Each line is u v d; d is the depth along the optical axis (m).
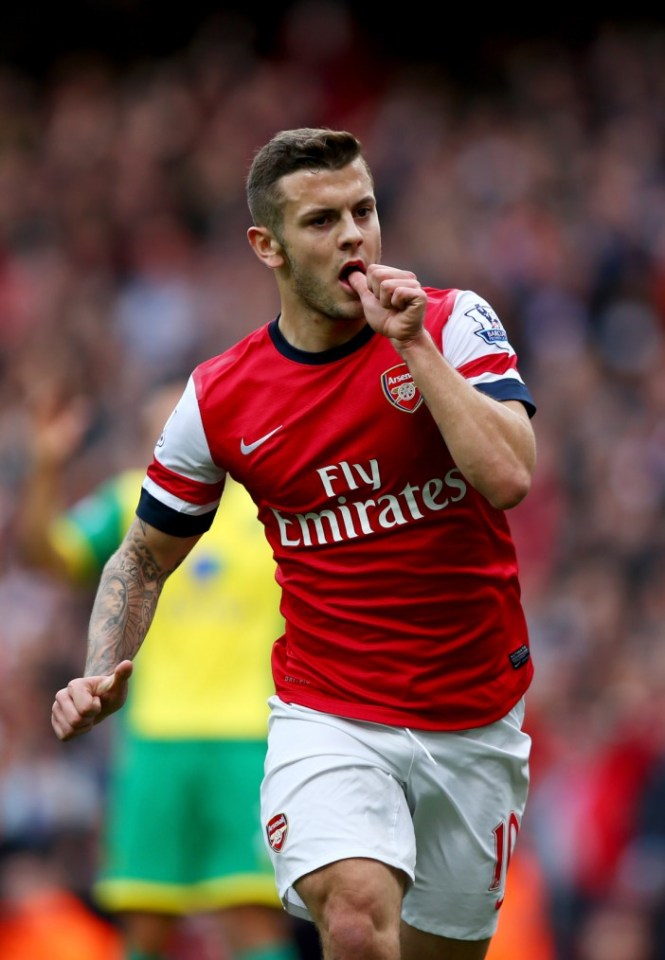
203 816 23.98
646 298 55.22
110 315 55.25
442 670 15.38
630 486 43.91
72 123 64.81
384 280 13.94
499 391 14.73
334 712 15.55
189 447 15.74
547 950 28.14
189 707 23.98
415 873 16.09
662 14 69.38
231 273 56.81
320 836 14.94
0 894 29.28
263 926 23.44
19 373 51.19
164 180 61.78
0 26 70.81
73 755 33.62
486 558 15.34
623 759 30.39
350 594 15.39
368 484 15.04
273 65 68.31
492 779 15.80
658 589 38.53
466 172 60.47
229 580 24.19
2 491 43.78
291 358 15.24
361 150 15.03
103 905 25.00
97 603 16.25
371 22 69.81
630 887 27.91
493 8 69.81
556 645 36.75
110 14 71.06
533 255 55.62
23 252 58.94
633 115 63.53
